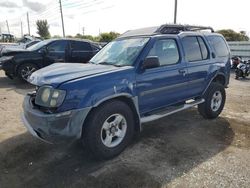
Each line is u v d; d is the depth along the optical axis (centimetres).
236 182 331
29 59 973
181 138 467
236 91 915
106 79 365
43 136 353
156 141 453
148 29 545
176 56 479
